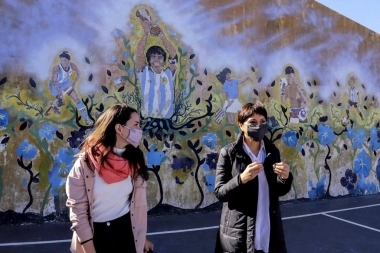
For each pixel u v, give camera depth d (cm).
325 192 969
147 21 756
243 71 862
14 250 522
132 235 269
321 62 989
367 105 1073
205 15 822
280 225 313
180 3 795
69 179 264
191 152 785
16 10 643
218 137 818
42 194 649
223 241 311
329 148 984
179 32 789
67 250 529
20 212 633
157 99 756
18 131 636
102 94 703
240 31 865
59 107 668
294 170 920
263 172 312
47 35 663
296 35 950
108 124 271
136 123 278
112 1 723
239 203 307
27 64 646
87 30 697
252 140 312
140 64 744
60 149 665
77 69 684
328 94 993
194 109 795
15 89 636
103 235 262
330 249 580
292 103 928
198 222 711
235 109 845
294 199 914
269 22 909
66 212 665
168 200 756
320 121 973
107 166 262
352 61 1051
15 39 640
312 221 747
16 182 632
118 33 726
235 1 862
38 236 582
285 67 925
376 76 1102
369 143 1067
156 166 747
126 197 272
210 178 803
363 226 717
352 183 1021
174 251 551
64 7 679
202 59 811
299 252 563
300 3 963
